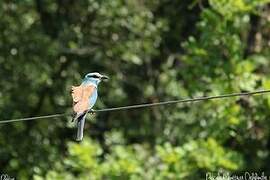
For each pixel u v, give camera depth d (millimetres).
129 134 22703
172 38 22594
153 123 22453
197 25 18219
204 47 18188
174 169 17844
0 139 21391
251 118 18359
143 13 21656
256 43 19906
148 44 22047
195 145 17906
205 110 18828
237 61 18094
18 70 21406
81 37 21719
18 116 21469
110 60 22562
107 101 22906
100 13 21484
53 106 22188
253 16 19891
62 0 22000
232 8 17922
